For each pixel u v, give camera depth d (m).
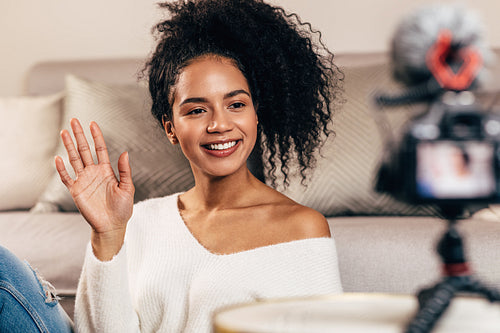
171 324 1.07
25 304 1.01
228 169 1.08
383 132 0.68
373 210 1.79
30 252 1.70
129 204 0.98
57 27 2.69
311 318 0.56
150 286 1.08
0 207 2.13
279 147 1.31
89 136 2.05
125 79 2.43
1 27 2.74
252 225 1.10
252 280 1.04
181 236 1.13
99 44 2.66
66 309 1.53
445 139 0.51
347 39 2.43
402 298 0.63
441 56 0.57
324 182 1.80
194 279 1.07
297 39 1.25
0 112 2.28
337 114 1.85
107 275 0.99
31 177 2.14
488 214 1.65
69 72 2.51
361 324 0.54
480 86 0.59
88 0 2.66
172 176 1.95
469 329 0.53
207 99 1.07
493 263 1.41
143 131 2.02
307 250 1.06
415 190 0.50
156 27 1.26
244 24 1.17
